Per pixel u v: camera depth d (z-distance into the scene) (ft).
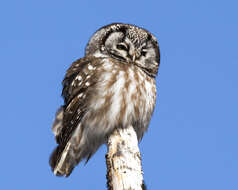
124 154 24.07
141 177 23.03
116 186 22.59
